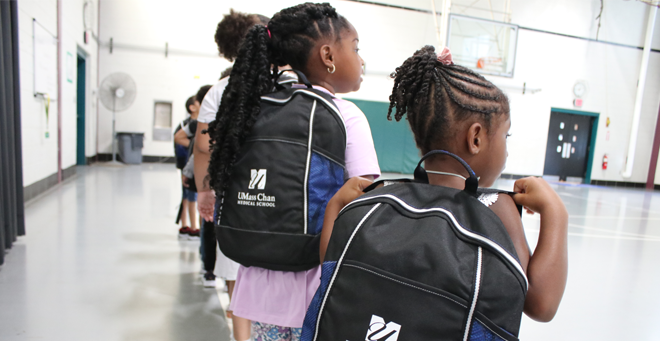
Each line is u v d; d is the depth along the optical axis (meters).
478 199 0.49
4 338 1.48
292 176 0.71
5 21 2.41
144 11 8.36
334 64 0.84
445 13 7.66
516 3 9.56
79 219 3.33
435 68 0.54
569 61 9.94
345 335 0.43
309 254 0.72
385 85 9.39
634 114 10.20
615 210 5.78
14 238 2.64
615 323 1.90
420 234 0.44
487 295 0.39
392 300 0.42
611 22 9.95
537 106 9.91
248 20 1.37
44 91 4.47
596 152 10.33
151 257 2.49
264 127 0.75
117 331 1.57
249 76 0.77
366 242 0.46
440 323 0.39
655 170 10.34
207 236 2.01
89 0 7.40
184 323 1.66
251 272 0.83
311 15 0.82
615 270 2.77
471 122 0.52
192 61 8.64
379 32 9.24
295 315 0.78
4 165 2.42
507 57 9.43
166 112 8.66
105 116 8.35
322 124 0.73
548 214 0.48
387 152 9.28
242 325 1.05
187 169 2.18
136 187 5.16
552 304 0.46
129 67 8.40
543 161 10.11
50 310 1.72
